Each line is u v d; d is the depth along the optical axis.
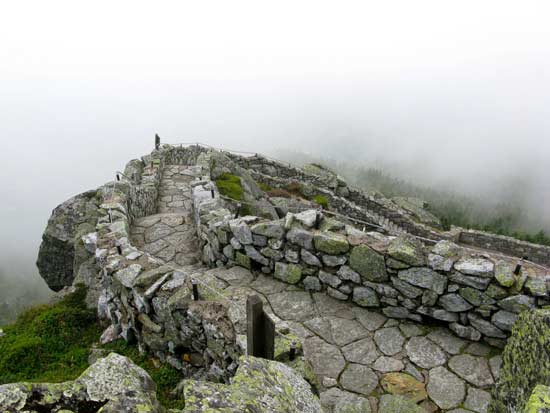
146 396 2.45
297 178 24.88
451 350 5.77
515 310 5.42
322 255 6.78
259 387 2.77
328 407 4.91
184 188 16.55
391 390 5.14
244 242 7.62
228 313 5.40
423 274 5.93
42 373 6.71
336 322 6.37
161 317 6.10
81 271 10.29
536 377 3.25
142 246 10.04
